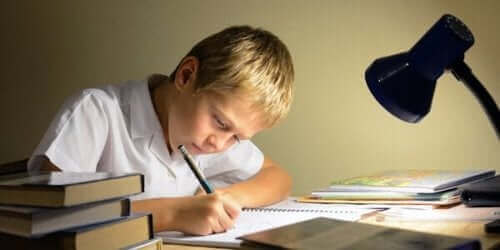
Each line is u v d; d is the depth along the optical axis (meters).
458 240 0.63
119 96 1.21
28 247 0.65
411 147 1.45
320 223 0.76
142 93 1.20
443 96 1.41
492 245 0.71
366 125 1.48
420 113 0.85
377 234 0.68
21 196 0.65
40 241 0.64
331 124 1.52
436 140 1.43
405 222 0.88
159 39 1.68
